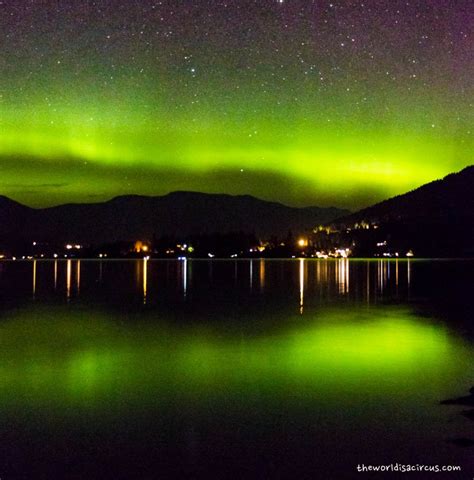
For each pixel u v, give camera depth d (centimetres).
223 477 652
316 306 2609
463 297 3120
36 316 2217
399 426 814
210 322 2009
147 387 1045
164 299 3012
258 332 1752
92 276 5838
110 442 759
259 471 668
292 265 10756
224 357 1339
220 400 955
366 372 1161
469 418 848
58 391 1019
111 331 1788
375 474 658
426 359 1298
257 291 3600
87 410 902
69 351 1429
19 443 757
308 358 1320
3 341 1591
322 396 977
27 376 1142
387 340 1575
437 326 1886
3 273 6638
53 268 8919
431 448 730
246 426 820
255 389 1027
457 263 11738
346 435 779
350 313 2300
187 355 1368
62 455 716
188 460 699
